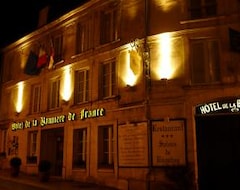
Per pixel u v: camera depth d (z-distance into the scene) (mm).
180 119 12969
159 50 13914
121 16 15641
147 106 13680
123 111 14695
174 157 12836
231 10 13117
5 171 20719
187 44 13438
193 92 12906
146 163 13406
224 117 12438
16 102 21906
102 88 16203
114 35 16266
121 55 15289
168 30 13844
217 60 13094
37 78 20375
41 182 15875
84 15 17844
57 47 19547
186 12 13703
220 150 12344
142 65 14273
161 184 12797
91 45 17047
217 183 12211
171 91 13352
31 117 20266
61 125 17797
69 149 17062
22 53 22250
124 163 14148
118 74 15250
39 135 19266
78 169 16344
